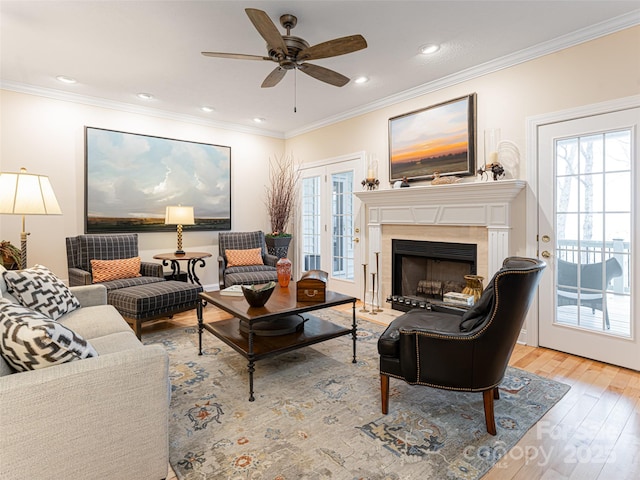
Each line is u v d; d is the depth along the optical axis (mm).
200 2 2340
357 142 4648
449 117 3570
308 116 4941
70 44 2895
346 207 4887
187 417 1964
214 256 5211
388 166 4266
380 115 4348
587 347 2785
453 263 3947
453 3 2359
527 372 2535
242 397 2188
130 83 3729
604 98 2613
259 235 5215
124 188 4398
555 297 2949
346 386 2336
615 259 2639
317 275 2781
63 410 1187
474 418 1951
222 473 1530
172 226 4781
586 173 2754
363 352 2939
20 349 1188
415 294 4258
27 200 2338
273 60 2479
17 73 3463
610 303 2676
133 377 1321
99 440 1261
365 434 1809
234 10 2432
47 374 1171
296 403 2117
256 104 4414
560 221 2902
